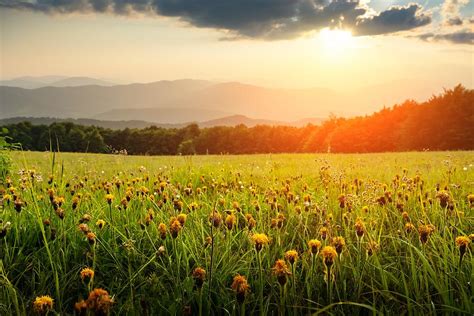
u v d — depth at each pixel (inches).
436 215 166.4
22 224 156.3
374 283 116.6
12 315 101.5
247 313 107.6
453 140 2395.4
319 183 272.7
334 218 174.2
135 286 117.2
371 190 201.8
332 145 3029.0
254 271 124.6
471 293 104.0
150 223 155.9
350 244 133.0
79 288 118.7
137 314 99.4
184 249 123.8
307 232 153.4
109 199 149.9
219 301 108.5
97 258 132.7
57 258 126.6
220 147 4338.1
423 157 752.3
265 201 207.0
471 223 159.0
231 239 140.3
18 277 123.5
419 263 125.6
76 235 145.9
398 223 163.2
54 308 108.3
